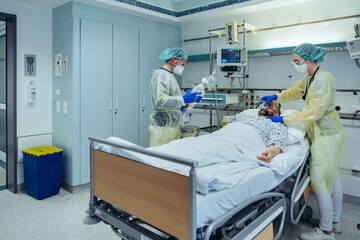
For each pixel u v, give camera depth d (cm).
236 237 145
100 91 332
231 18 372
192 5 377
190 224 124
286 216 267
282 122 244
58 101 329
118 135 355
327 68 304
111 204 170
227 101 333
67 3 307
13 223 251
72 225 249
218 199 140
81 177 324
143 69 376
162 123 269
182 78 432
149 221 146
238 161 188
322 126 232
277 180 187
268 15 339
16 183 319
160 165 148
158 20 388
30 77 320
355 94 287
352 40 256
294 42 324
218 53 317
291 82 329
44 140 338
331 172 227
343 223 256
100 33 326
